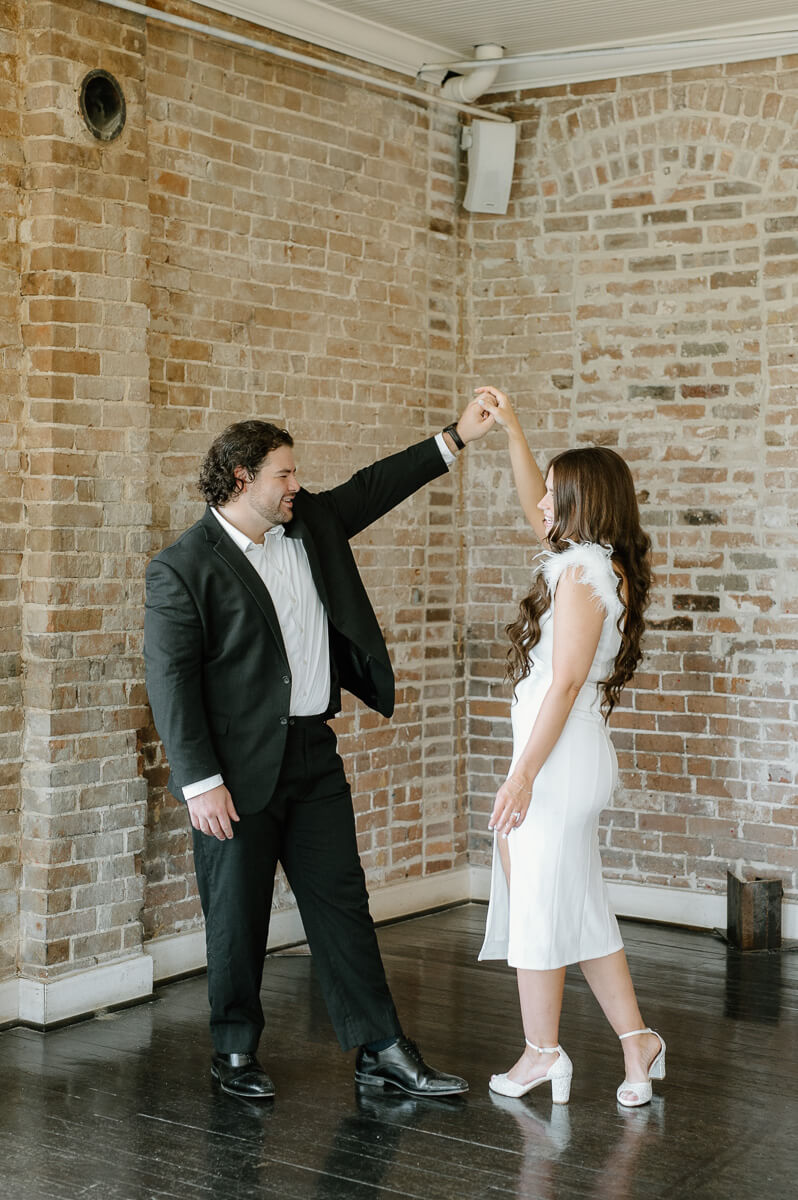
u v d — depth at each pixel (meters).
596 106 5.21
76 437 3.90
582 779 3.24
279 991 4.27
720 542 5.06
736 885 4.82
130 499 4.06
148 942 4.30
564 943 3.29
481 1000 4.20
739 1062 3.67
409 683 5.32
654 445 5.17
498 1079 3.41
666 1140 3.14
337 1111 3.29
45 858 3.89
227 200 4.47
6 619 3.86
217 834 3.20
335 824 3.39
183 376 4.35
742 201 4.99
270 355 4.66
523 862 3.28
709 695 5.09
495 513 5.48
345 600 3.40
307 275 4.79
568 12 4.73
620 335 5.22
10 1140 3.12
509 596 5.46
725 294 5.03
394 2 4.63
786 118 4.89
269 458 3.23
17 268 3.86
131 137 4.03
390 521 5.21
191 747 3.16
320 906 3.38
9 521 3.86
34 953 3.91
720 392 5.05
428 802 5.43
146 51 4.12
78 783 3.95
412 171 5.23
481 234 5.47
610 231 5.22
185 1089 3.43
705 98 5.02
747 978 4.47
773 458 4.97
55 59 3.80
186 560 3.23
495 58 5.09
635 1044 3.35
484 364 5.49
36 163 3.83
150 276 4.21
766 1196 2.86
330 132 4.86
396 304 5.19
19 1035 3.83
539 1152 3.07
